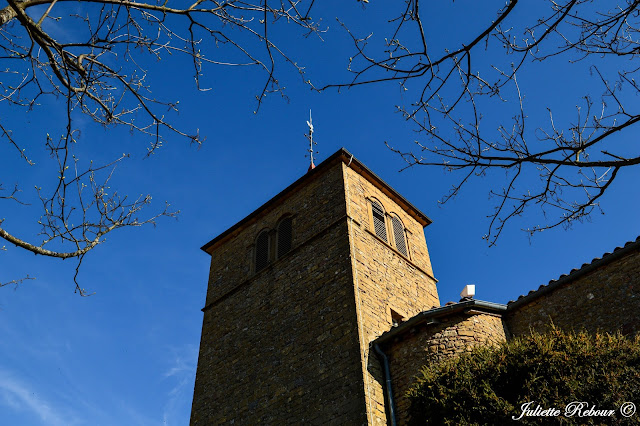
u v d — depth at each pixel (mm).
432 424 8969
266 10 5094
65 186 5367
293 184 19062
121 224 5789
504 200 5445
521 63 4828
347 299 14148
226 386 15773
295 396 13469
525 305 12883
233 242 20469
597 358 8406
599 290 11617
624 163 4551
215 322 18172
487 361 9203
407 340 12805
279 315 15883
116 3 4805
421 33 4492
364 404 11750
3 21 4480
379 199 18922
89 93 5309
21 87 5301
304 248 16844
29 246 4992
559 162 4727
